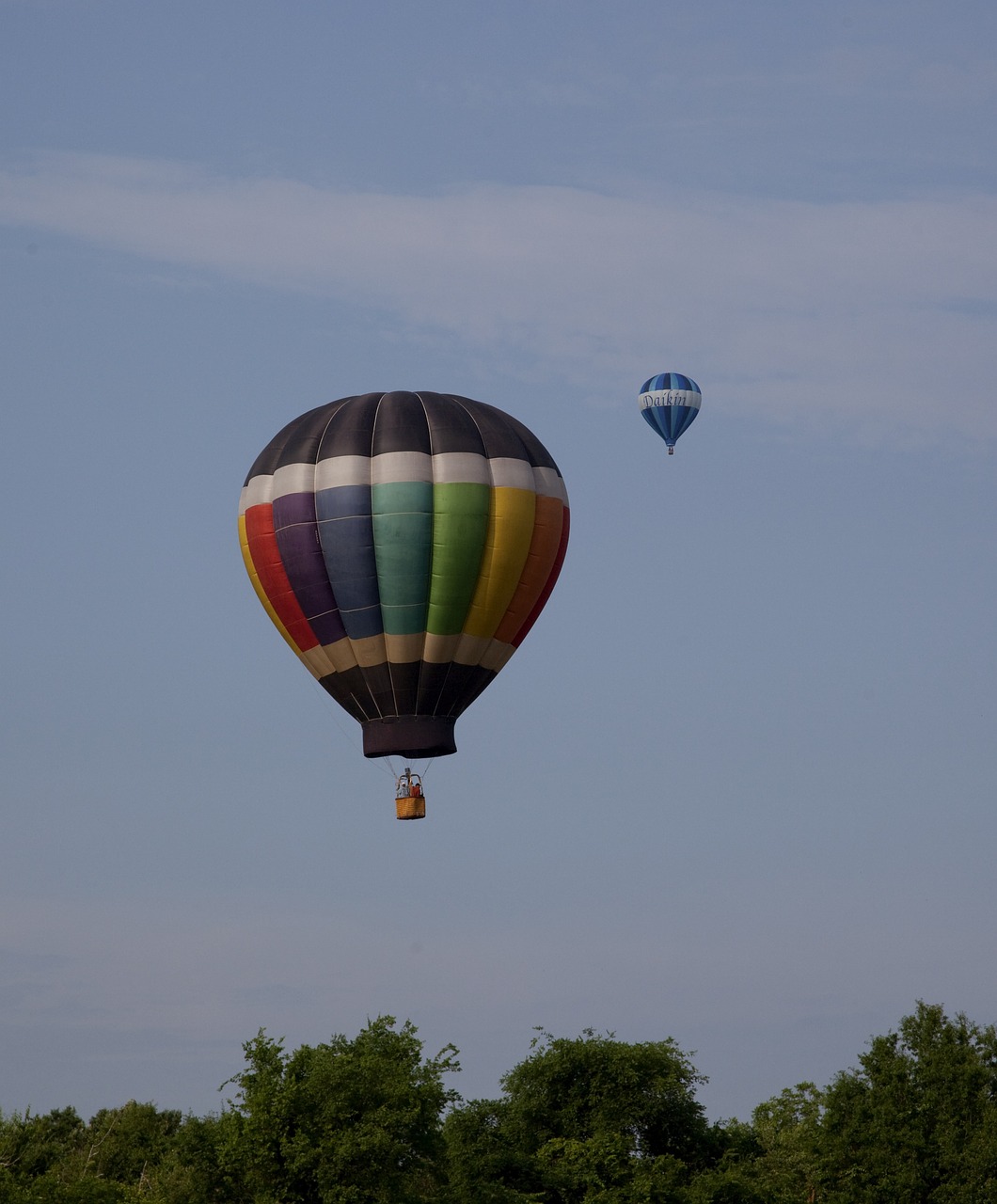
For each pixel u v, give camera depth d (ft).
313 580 583.99
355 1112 511.40
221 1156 504.43
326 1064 520.42
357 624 582.76
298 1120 509.76
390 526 577.02
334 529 579.89
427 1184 583.99
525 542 589.32
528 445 606.96
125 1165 653.30
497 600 588.09
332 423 598.75
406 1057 550.36
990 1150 599.16
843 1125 629.51
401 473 579.48
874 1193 601.21
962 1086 625.82
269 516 593.83
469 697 598.75
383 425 591.37
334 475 583.17
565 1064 638.12
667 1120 636.89
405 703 589.32
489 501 585.22
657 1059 643.86
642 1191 571.28
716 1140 651.66
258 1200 497.05
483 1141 587.68
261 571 597.11
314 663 595.06
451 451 585.63
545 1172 583.58
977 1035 653.30
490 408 615.16
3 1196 483.92
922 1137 615.57
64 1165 567.18
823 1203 619.67
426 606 581.94
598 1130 621.72
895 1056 647.15
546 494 598.75
